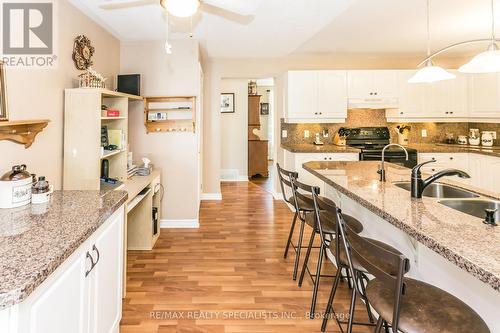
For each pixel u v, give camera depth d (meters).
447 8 3.05
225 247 3.29
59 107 2.46
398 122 5.09
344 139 4.89
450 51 4.68
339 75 4.68
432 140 5.13
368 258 1.62
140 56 3.79
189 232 3.75
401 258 0.98
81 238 1.24
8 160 1.89
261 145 7.64
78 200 1.79
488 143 4.60
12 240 1.18
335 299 2.31
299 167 4.31
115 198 1.85
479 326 1.03
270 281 2.57
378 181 2.24
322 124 5.11
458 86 4.70
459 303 1.16
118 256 1.81
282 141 5.13
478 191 1.91
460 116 4.71
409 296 1.20
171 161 3.88
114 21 3.13
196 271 2.74
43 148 2.25
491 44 1.94
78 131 2.51
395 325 1.01
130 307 2.19
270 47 4.41
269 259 2.99
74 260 1.22
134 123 3.83
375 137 5.07
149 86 3.80
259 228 3.90
